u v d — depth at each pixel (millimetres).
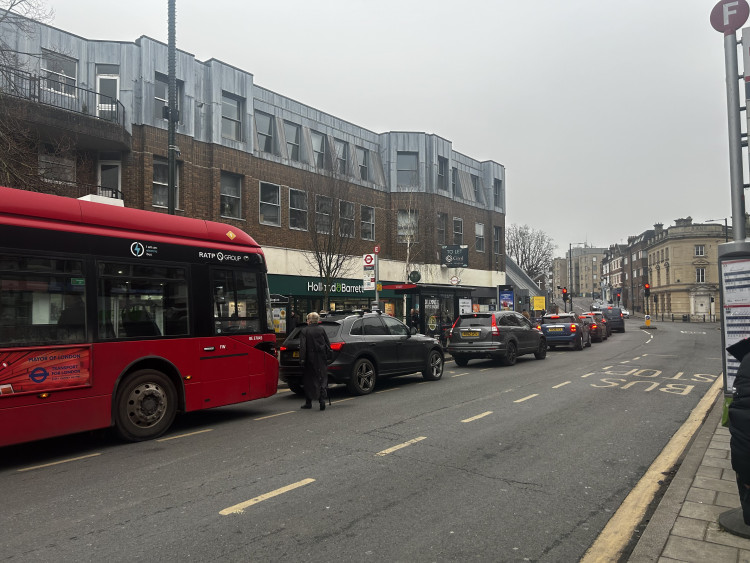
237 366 8586
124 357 7043
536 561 3592
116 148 16984
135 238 7367
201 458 6230
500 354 15633
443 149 31500
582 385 11539
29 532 4121
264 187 21859
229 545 3838
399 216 28562
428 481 5246
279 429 7750
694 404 9266
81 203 6918
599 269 157625
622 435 7078
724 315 5383
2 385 5883
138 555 3695
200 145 19562
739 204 5793
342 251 20953
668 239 70500
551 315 21984
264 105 22453
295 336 11211
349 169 26531
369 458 6066
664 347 22766
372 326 11586
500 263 37406
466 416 8352
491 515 4383
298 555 3674
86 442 7211
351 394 10984
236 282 8789
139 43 17984
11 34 15297
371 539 3928
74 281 6625
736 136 5879
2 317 5941
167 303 7688
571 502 4680
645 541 3666
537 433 7203
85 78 17219
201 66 19828
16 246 6113
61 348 6402
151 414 7340
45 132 14812
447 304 21531
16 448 6922
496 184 37875
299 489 5031
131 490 5105
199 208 19359
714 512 4125
